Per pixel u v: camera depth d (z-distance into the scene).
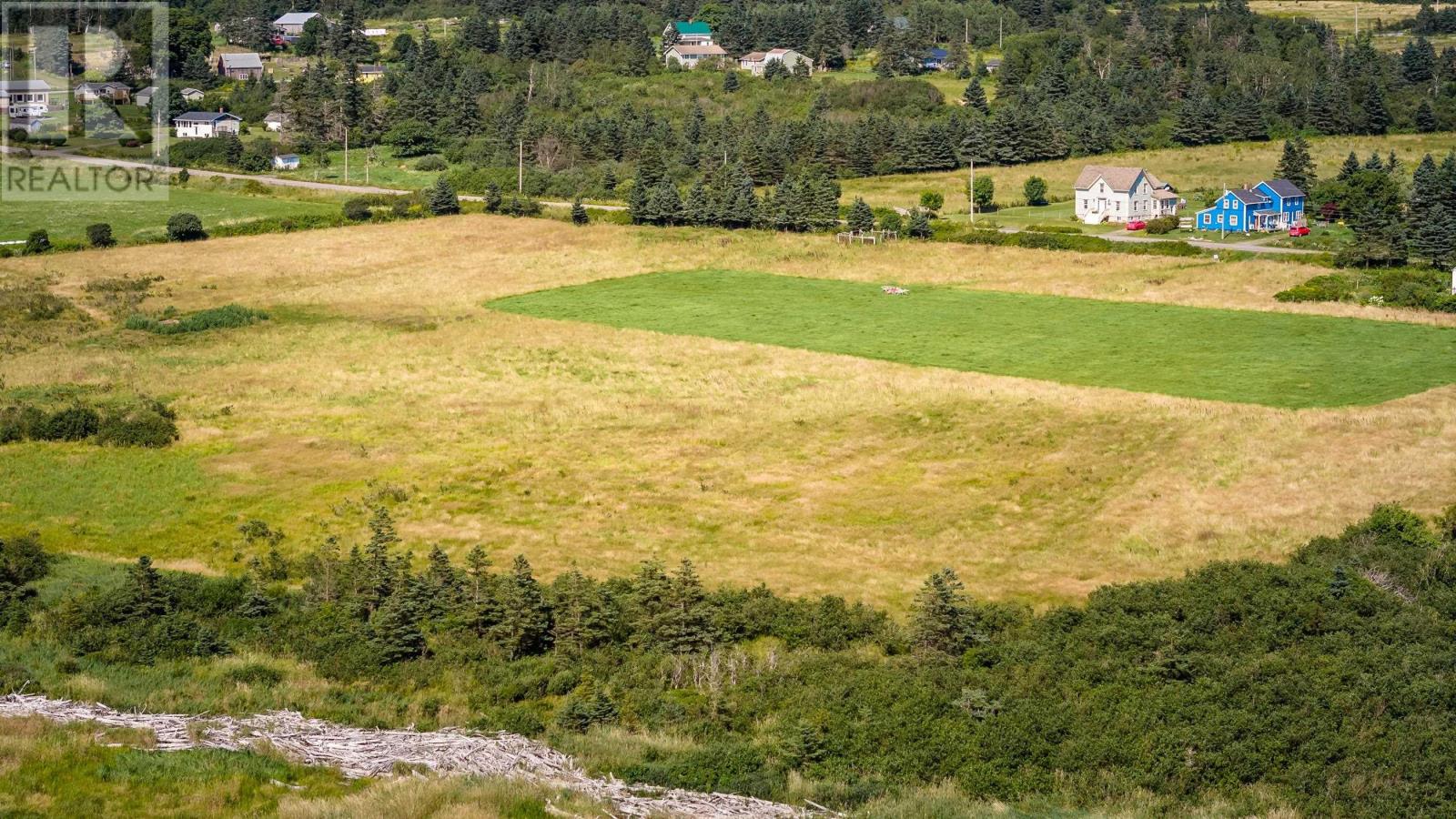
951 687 45.50
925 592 52.69
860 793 39.00
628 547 62.25
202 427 80.75
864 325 104.50
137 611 51.94
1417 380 84.94
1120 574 58.34
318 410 84.50
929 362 93.50
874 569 59.53
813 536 63.66
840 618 52.00
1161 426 77.81
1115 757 41.16
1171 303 108.62
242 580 56.78
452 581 54.53
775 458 75.06
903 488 70.06
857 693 45.22
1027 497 68.25
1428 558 56.12
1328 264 115.81
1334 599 52.12
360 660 48.38
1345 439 74.00
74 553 61.06
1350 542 58.81
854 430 79.44
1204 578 54.97
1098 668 46.75
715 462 74.38
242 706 44.00
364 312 110.50
